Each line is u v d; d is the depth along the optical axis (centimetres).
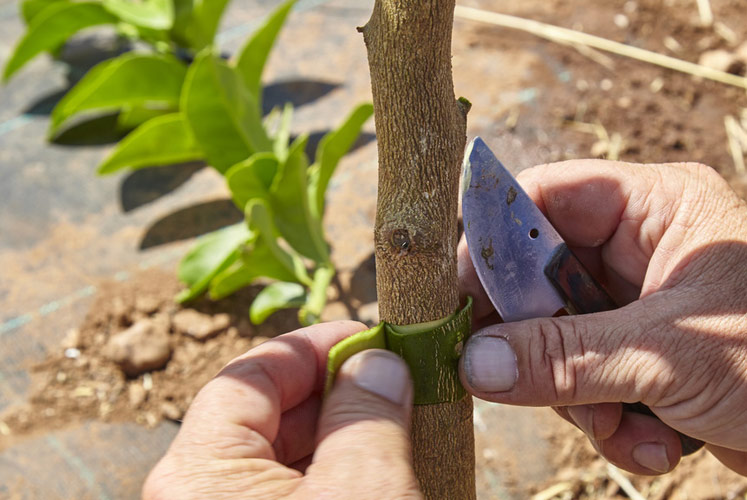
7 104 74
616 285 41
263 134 56
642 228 38
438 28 28
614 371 33
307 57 75
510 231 33
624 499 47
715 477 47
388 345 32
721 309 33
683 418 34
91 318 55
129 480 49
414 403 32
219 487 30
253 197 51
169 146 59
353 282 55
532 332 33
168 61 62
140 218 62
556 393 33
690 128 64
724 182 37
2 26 83
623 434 38
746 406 33
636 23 74
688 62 69
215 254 53
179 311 55
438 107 29
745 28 72
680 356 33
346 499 29
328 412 31
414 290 31
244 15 80
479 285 38
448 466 32
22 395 52
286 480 30
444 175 29
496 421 50
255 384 32
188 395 52
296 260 51
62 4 67
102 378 53
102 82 60
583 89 68
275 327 54
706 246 35
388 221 30
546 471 48
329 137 51
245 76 60
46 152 68
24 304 57
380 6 28
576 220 39
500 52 72
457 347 31
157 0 69
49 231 62
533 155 63
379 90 29
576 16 75
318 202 54
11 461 50
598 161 38
